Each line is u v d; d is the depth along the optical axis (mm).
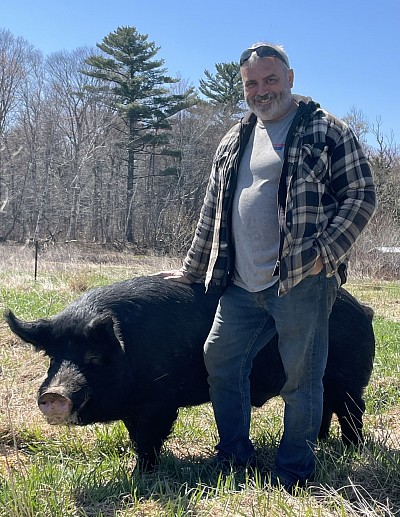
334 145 3789
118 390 4219
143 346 4320
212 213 4500
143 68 46031
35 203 41219
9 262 19078
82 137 47781
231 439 4383
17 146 43719
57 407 3898
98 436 4980
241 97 58125
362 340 4738
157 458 4508
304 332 3873
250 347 4246
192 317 4566
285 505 3488
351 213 3746
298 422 3986
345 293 4848
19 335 4238
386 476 3906
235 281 4203
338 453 4438
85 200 45219
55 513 3492
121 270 18578
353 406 4758
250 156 4047
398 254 22469
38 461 4488
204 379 4684
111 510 3623
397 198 32125
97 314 4246
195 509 3549
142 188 47938
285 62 3906
